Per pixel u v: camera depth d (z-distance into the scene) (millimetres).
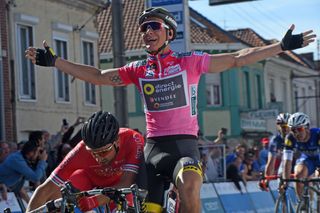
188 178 4652
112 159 4746
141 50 24406
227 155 12953
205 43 25953
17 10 14938
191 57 4918
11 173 8164
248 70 28656
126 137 4859
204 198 10828
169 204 4863
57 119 16344
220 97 27188
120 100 10609
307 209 8367
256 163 13938
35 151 8328
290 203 8820
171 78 4883
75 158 5008
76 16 17422
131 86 26062
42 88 15828
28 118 15172
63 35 16797
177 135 4887
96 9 18391
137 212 4055
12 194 8117
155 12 4922
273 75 31625
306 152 8719
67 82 16984
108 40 25047
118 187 4625
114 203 4418
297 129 8523
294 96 34531
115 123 4516
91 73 5125
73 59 17188
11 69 14594
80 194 4117
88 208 4281
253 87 29141
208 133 26703
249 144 27109
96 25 18500
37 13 15719
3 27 14445
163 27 4918
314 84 38062
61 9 16750
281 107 29312
